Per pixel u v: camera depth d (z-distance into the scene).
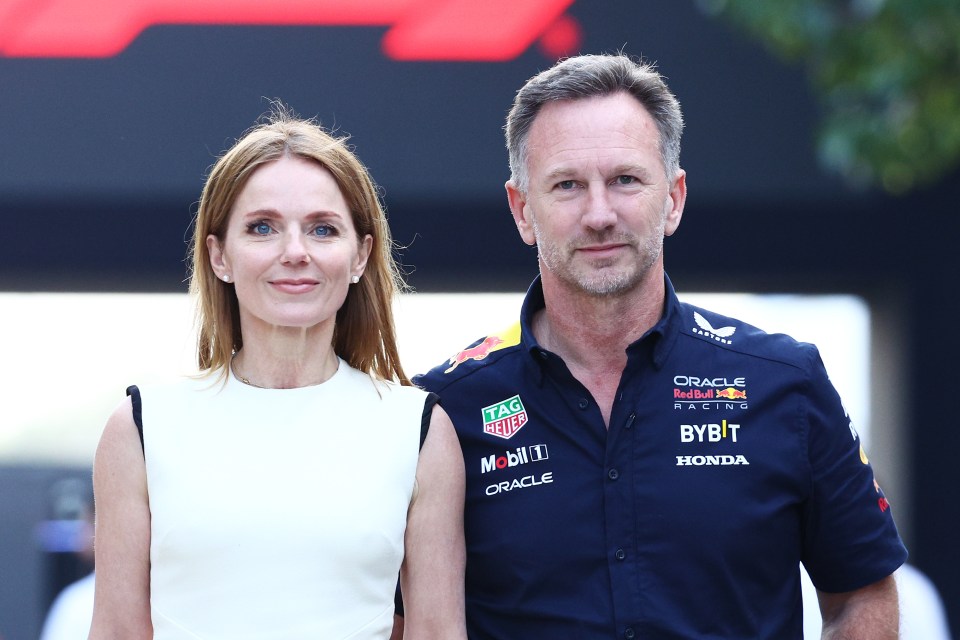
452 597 5.19
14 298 12.92
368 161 12.27
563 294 5.36
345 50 12.22
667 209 5.44
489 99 12.29
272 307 5.00
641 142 5.23
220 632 4.80
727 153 12.55
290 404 5.10
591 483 5.25
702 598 5.14
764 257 12.83
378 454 5.08
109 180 12.16
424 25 12.23
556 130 5.25
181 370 5.43
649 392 5.33
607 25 12.34
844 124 11.46
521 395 5.42
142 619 4.96
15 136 12.11
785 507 5.26
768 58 12.46
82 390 12.95
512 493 5.33
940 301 13.02
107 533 4.98
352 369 5.32
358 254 5.28
